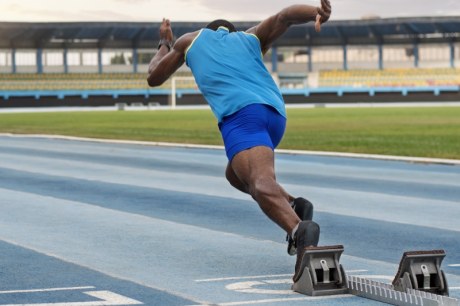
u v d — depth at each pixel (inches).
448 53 7145.7
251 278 409.1
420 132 2237.9
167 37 425.4
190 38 402.3
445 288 350.0
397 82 6870.1
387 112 4355.3
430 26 7052.2
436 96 6840.6
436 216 667.4
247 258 468.4
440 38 7096.5
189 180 991.0
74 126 2930.6
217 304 352.2
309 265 366.3
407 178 1016.2
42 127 2866.6
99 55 7037.4
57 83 6648.6
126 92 6727.4
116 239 542.0
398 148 1574.8
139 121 3395.7
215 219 642.8
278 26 390.0
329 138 1974.7
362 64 7258.9
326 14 357.7
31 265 449.1
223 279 406.9
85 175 1067.3
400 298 340.5
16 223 621.9
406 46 7194.9
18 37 6776.6
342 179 1005.8
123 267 442.0
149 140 1972.2
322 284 367.6
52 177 1037.8
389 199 792.3
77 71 7032.5
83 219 644.1
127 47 7066.9
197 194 830.5
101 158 1402.6
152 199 786.2
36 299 362.6
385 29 7096.5
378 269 439.8
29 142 1964.8
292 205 382.3
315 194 839.7
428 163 1261.1
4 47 6766.7
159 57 417.4
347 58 7258.9
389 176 1043.3
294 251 385.7
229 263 452.4
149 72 415.2
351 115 3917.3
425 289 346.6
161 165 1238.3
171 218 649.6
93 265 448.5
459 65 7126.0
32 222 627.5
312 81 7096.5
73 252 492.1
